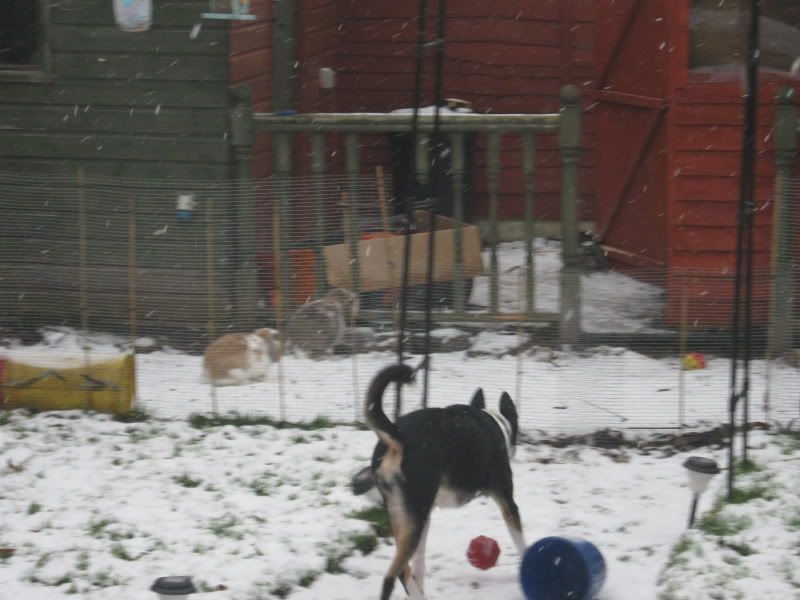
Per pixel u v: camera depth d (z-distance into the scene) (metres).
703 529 6.89
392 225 11.62
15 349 10.61
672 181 11.05
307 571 6.49
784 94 10.46
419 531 5.91
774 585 6.09
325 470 8.02
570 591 5.97
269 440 8.67
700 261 11.08
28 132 11.20
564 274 10.47
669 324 10.50
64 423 9.00
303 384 9.86
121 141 11.10
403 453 5.89
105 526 7.06
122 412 9.21
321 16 13.98
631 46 12.02
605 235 12.88
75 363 9.45
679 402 9.30
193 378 10.02
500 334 10.91
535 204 14.61
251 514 7.27
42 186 10.95
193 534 6.94
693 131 10.97
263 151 11.84
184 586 5.25
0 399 9.33
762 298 10.30
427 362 7.85
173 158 11.05
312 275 10.62
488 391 9.66
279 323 9.91
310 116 10.91
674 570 6.39
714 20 10.90
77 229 10.91
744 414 7.86
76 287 10.98
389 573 5.85
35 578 6.34
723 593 6.03
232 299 10.54
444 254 10.91
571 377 9.94
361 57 14.81
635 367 10.17
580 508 7.55
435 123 8.05
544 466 8.34
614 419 9.12
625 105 12.16
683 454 8.49
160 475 7.96
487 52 14.19
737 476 7.75
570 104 10.54
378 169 11.24
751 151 7.17
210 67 10.88
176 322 10.78
